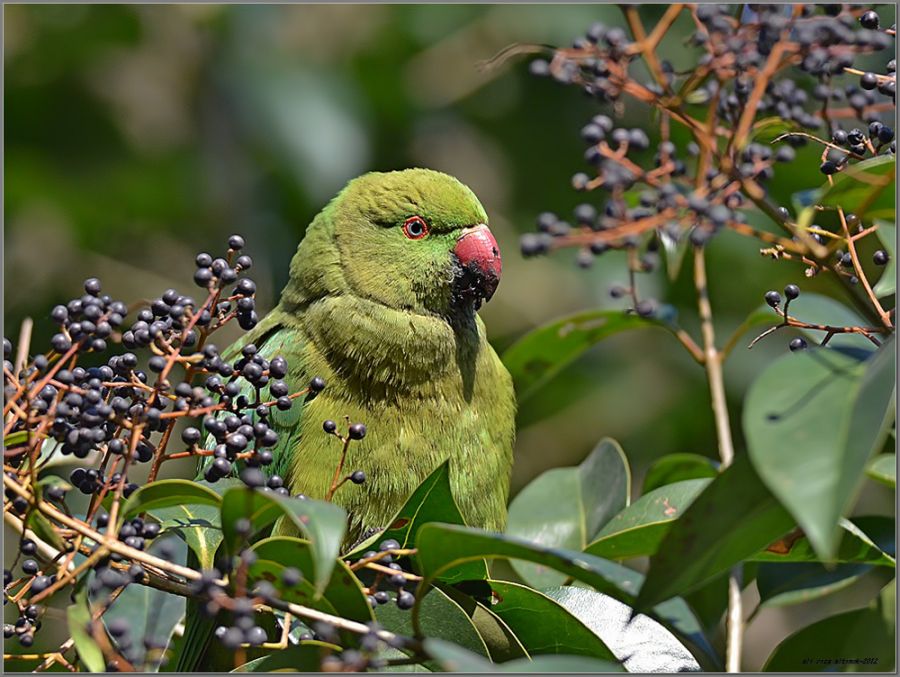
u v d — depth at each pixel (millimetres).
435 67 11203
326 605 4262
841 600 9750
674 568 3582
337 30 11188
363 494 6926
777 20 3660
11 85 10875
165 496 4121
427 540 3975
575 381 10547
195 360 4379
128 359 4484
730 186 3762
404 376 7008
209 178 10828
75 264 11055
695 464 6477
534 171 11203
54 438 4398
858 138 4375
